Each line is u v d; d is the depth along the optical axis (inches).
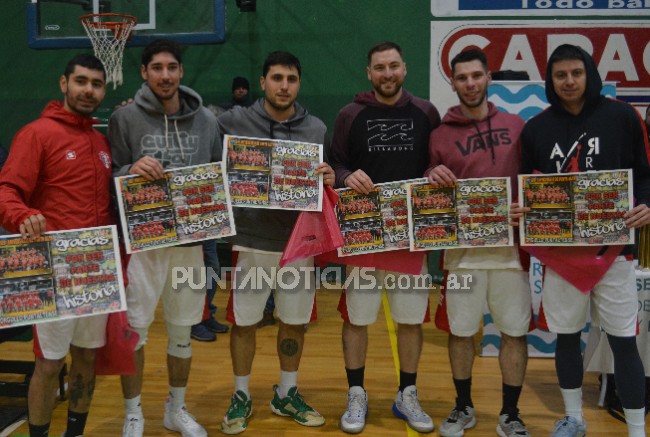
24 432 91.4
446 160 84.5
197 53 203.2
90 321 73.2
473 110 84.0
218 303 170.1
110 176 76.9
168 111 79.8
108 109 202.1
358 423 90.0
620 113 75.8
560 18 194.1
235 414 90.0
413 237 83.5
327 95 201.2
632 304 77.5
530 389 108.0
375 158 87.6
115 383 110.8
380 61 85.2
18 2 202.2
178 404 89.0
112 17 183.0
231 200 80.0
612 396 97.8
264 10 199.8
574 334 81.7
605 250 77.0
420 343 92.0
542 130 79.3
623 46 193.2
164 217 76.0
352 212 84.8
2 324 66.6
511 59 196.4
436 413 97.5
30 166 69.4
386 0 197.3
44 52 203.9
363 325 92.0
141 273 78.5
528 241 79.0
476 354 129.0
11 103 207.0
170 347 87.2
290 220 87.7
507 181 80.6
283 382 95.0
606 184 75.6
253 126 86.4
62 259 68.7
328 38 199.5
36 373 72.7
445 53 197.6
